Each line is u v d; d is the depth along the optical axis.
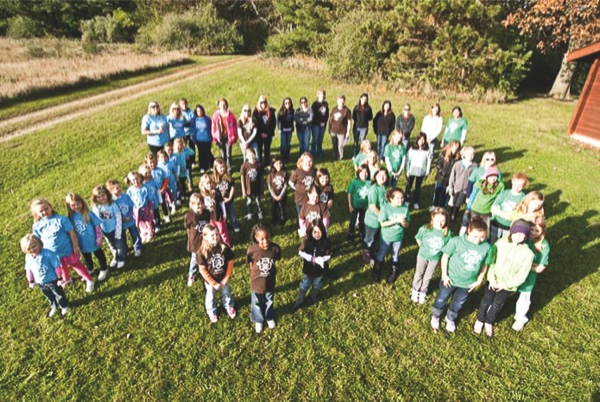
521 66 18.92
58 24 47.62
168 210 8.18
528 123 14.97
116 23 42.47
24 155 11.24
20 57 27.06
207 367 4.96
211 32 36.66
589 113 12.74
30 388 4.70
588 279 6.37
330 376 4.86
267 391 4.68
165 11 42.91
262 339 5.36
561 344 5.24
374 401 4.57
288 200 8.96
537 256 5.00
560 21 17.92
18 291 6.20
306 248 5.34
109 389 4.69
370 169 7.32
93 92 18.66
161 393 4.64
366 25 20.53
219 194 6.88
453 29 18.50
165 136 9.31
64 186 9.55
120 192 6.46
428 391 4.68
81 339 5.35
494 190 6.50
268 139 9.96
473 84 19.16
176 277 6.51
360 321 5.63
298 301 5.77
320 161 10.86
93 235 6.11
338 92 19.34
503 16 19.53
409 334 5.42
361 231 7.29
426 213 8.48
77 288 6.24
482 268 4.93
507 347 5.21
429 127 9.99
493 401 4.55
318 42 27.47
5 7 45.44
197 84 20.45
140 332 5.45
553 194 9.10
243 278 6.53
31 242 5.10
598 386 4.68
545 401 4.54
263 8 42.88
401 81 19.97
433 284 6.38
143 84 20.78
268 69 25.38
